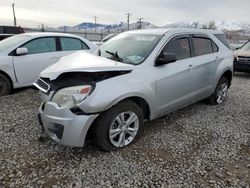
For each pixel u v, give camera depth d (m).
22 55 6.90
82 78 3.57
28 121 4.93
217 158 3.79
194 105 6.16
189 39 5.16
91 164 3.54
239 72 11.89
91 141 3.93
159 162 3.63
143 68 4.14
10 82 6.82
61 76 3.61
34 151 3.85
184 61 4.89
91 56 4.32
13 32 15.76
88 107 3.44
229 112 5.77
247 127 4.96
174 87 4.64
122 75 3.84
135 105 3.97
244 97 7.12
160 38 4.64
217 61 5.79
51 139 4.03
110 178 3.26
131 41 4.84
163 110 4.57
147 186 3.13
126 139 4.02
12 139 4.21
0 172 3.33
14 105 5.89
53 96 3.61
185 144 4.18
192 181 3.24
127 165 3.54
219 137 4.48
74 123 3.45
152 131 4.62
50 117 3.57
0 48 6.96
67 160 3.63
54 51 7.48
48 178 3.24
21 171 3.36
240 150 4.06
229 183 3.23
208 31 5.88
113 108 3.70
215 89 6.00
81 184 3.14
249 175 3.42
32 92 7.03
